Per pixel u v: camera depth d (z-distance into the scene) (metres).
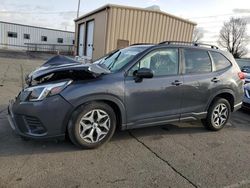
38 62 17.23
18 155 3.55
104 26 14.16
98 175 3.21
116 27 13.91
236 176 3.46
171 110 4.52
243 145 4.62
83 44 18.67
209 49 5.12
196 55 4.88
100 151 3.88
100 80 3.83
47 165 3.35
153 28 14.83
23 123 3.64
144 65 4.24
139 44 4.96
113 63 4.49
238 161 3.93
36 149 3.76
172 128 5.20
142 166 3.53
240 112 7.22
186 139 4.67
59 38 40.31
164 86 4.33
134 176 3.26
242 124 5.98
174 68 4.55
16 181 2.96
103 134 3.96
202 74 4.85
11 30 37.31
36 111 3.50
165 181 3.21
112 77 3.94
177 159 3.83
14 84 8.38
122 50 4.91
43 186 2.90
